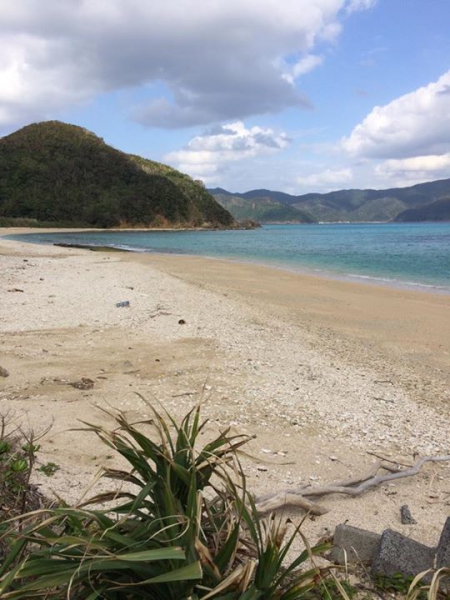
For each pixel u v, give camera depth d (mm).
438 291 21062
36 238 73875
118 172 137125
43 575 1877
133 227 125312
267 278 24703
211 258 38500
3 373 7699
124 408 6539
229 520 2172
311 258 39344
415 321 14539
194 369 8562
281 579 2031
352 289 21141
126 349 9719
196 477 2268
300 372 8773
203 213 146375
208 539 2227
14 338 10180
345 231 130625
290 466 5090
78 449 5035
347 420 6637
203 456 2266
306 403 7191
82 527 2252
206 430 5918
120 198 129125
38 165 132625
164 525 2041
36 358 8797
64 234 92875
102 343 10117
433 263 34688
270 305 16234
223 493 2367
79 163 135875
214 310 14453
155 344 10203
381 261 36406
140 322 12273
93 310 13547
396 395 7891
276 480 4684
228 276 25250
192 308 14562
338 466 5207
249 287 20844
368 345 11438
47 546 2084
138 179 136750
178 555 1761
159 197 132625
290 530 3686
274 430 6121
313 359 9750
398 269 30812
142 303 14930
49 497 3529
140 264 29438
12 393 6922
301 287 21469
